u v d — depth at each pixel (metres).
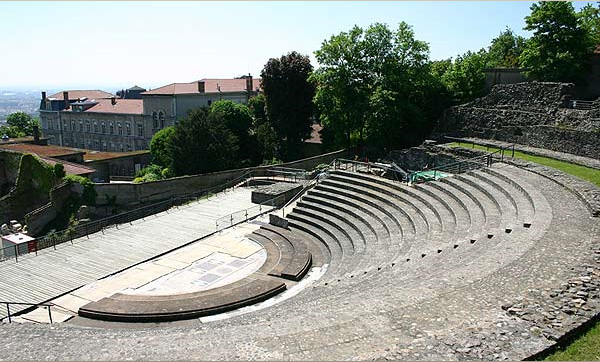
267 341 10.14
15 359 10.70
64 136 98.06
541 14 39.34
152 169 57.50
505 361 8.69
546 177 25.09
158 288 22.95
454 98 46.84
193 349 10.11
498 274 13.11
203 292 21.81
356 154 48.72
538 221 18.09
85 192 45.03
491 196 23.52
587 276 12.61
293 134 58.66
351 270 20.98
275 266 24.48
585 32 39.53
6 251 31.03
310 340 10.02
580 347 9.41
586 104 35.09
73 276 24.58
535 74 41.38
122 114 84.31
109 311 19.38
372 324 10.60
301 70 56.47
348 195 32.75
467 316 10.70
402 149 46.66
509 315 10.56
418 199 28.06
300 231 30.20
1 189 55.81
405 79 45.56
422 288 12.64
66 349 11.10
